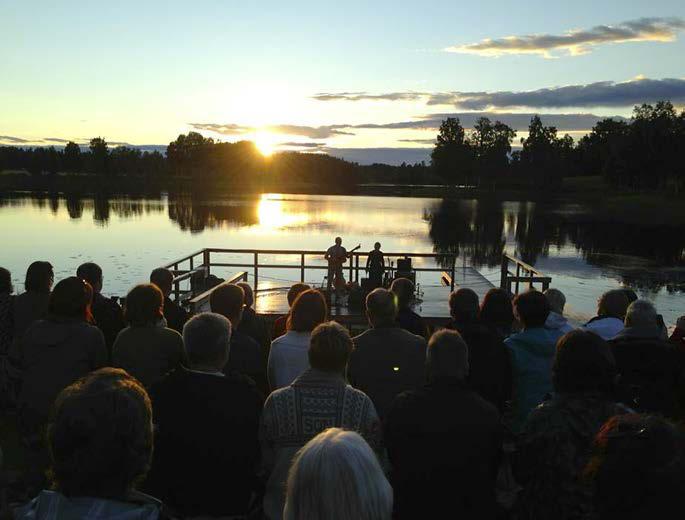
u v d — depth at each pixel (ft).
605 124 526.98
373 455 4.76
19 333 15.84
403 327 17.35
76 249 104.37
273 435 9.20
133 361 12.43
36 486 12.94
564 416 8.23
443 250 120.78
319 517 4.49
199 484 9.15
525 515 8.35
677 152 342.23
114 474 5.26
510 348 12.74
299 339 12.30
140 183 559.79
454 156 531.09
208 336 9.69
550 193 406.21
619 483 4.96
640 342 12.03
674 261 108.27
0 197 301.63
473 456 9.14
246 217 192.65
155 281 18.84
